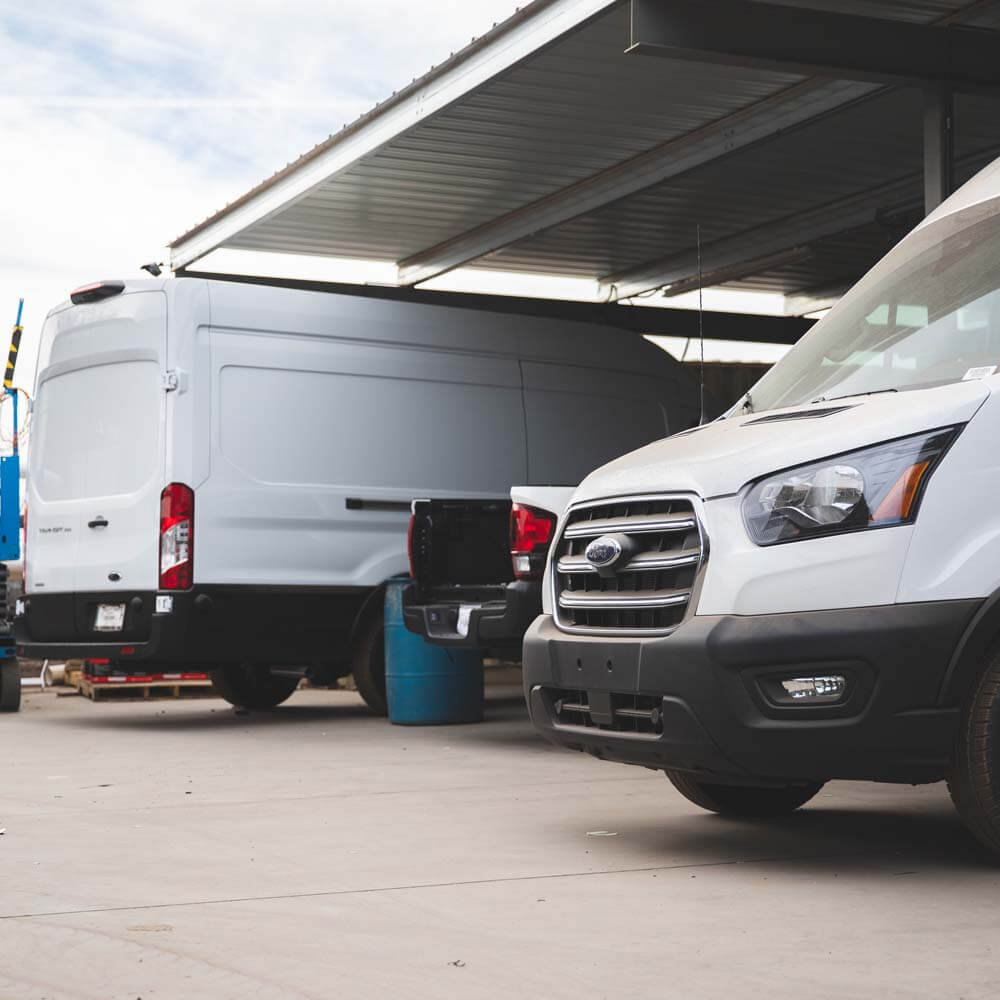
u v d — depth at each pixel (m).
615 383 11.98
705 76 10.59
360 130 11.58
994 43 9.19
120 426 10.30
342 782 7.27
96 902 4.46
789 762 4.61
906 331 5.47
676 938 3.96
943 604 4.46
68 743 9.32
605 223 14.40
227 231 13.60
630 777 7.42
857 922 4.12
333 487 10.45
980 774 4.58
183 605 9.87
